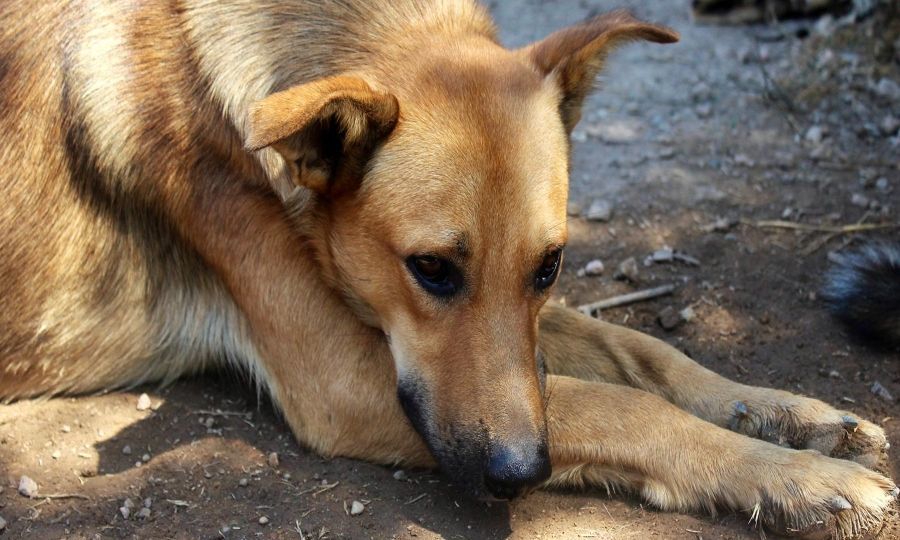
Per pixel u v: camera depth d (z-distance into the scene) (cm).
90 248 112
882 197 138
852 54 164
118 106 110
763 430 108
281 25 107
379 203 100
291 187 104
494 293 98
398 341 102
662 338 121
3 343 112
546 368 114
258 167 105
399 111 100
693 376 112
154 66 109
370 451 108
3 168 111
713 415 110
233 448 109
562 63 104
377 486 106
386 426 107
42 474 107
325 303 107
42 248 111
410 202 99
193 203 109
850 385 115
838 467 101
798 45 171
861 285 119
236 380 116
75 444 109
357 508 104
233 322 112
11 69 111
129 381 116
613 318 124
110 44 110
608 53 106
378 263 101
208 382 116
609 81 166
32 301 112
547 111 102
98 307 113
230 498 105
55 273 112
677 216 137
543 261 100
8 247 111
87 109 110
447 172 98
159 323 114
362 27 106
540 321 116
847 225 134
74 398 115
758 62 168
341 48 105
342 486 106
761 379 116
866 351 119
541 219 99
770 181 142
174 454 109
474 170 98
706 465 103
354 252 102
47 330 112
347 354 107
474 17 110
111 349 114
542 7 195
